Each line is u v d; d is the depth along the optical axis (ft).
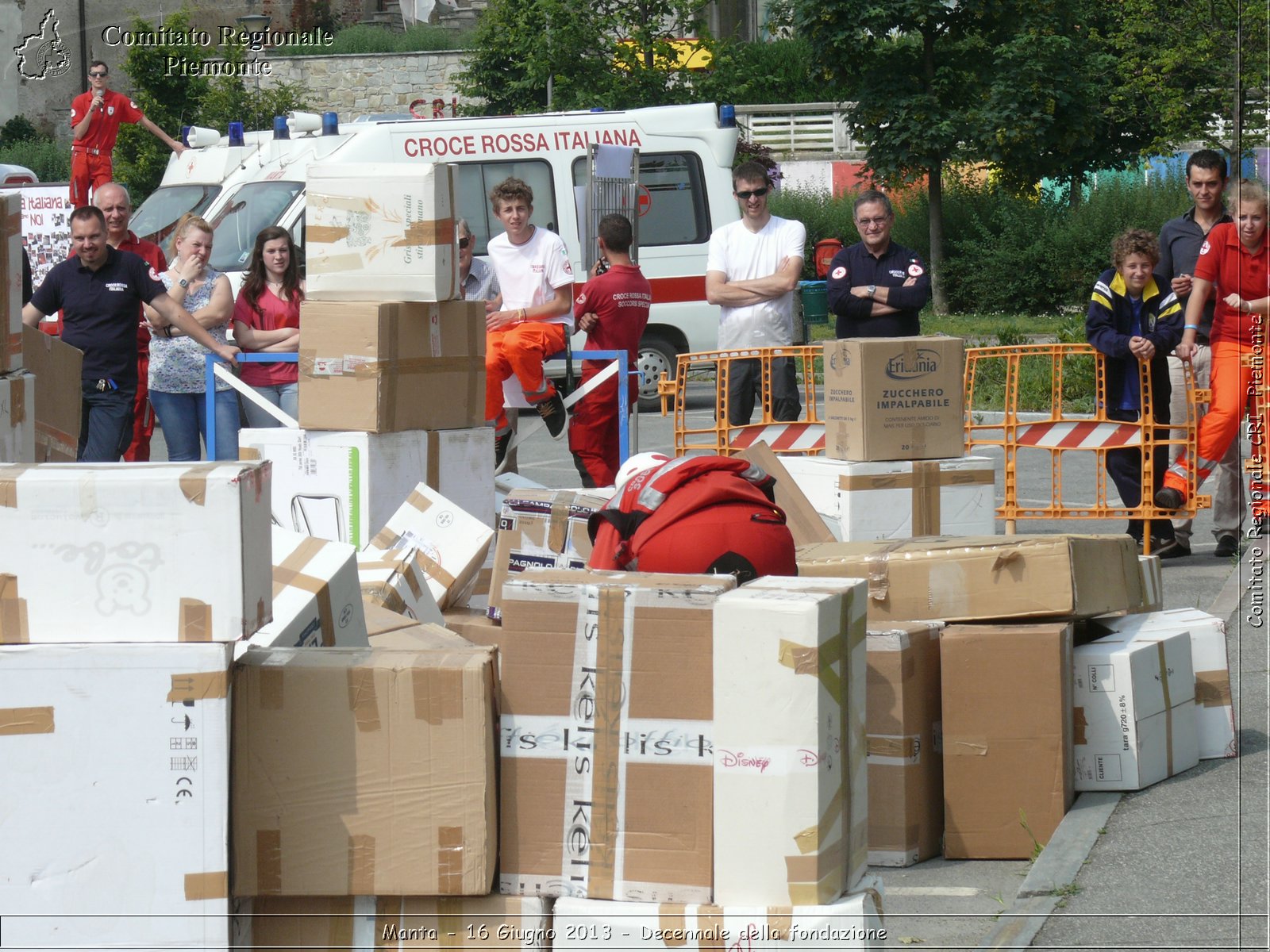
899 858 56.34
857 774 43.11
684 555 53.01
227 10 316.40
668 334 189.47
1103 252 326.24
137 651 38.65
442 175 82.43
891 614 61.00
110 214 109.91
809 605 39.96
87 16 352.28
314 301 82.89
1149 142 365.20
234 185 175.22
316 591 48.96
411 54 395.96
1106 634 63.16
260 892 41.45
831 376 87.15
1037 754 56.65
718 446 114.01
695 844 41.37
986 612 60.23
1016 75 331.36
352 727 41.19
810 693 39.96
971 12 333.42
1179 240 105.91
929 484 84.38
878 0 331.36
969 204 358.43
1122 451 106.93
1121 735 58.95
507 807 42.29
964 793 57.00
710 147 188.75
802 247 115.44
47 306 102.53
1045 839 56.70
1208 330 104.68
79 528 38.83
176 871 39.11
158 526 38.81
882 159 342.44
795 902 40.29
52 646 38.81
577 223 180.34
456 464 86.02
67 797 38.88
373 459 81.35
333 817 41.32
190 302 105.09
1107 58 344.28
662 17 352.49
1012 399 110.73
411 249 81.71
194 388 106.52
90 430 103.24
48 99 363.76
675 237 188.03
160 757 38.91
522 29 326.85
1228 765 62.34
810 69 351.67
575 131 182.50
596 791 41.86
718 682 40.55
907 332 104.01
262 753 41.16
